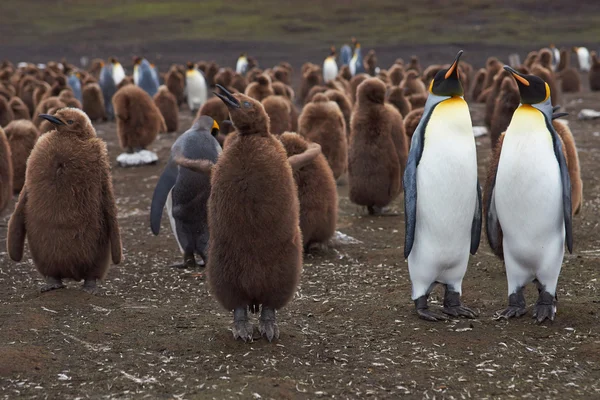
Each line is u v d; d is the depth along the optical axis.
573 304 6.05
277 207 4.80
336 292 6.74
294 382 4.61
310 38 54.03
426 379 4.69
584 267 7.29
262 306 5.36
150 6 66.12
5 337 5.30
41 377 4.67
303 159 5.52
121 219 10.42
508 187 5.48
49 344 5.21
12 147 11.14
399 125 9.76
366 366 4.91
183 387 4.54
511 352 5.11
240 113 4.83
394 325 5.71
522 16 58.09
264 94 14.73
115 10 64.62
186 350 5.14
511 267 5.75
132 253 8.45
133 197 11.97
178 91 27.45
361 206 10.80
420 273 5.73
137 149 15.02
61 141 6.02
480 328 5.60
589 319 5.70
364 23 58.06
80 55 49.81
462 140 5.41
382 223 9.68
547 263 5.58
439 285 6.93
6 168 8.16
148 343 5.28
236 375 4.71
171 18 61.66
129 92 14.55
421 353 5.13
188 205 7.25
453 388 4.56
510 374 4.76
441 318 5.77
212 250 4.98
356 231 9.27
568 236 5.41
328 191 7.86
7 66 34.75
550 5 61.12
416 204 5.56
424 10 61.16
